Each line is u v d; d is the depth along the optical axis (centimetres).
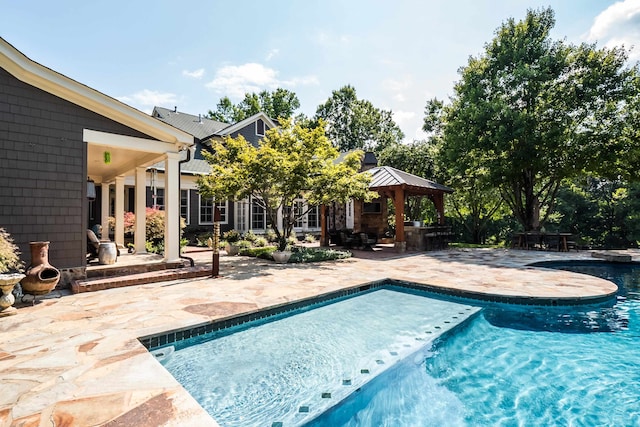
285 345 444
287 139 997
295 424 282
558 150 1499
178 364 389
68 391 267
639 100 1408
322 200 1079
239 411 301
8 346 360
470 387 364
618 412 313
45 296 580
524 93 1609
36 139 616
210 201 1619
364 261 1067
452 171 1845
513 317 579
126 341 377
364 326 515
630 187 2534
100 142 689
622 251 1338
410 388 365
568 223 2805
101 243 748
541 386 363
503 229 2894
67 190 648
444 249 1491
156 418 230
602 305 620
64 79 630
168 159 789
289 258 1023
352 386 342
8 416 230
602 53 1481
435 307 619
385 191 1455
